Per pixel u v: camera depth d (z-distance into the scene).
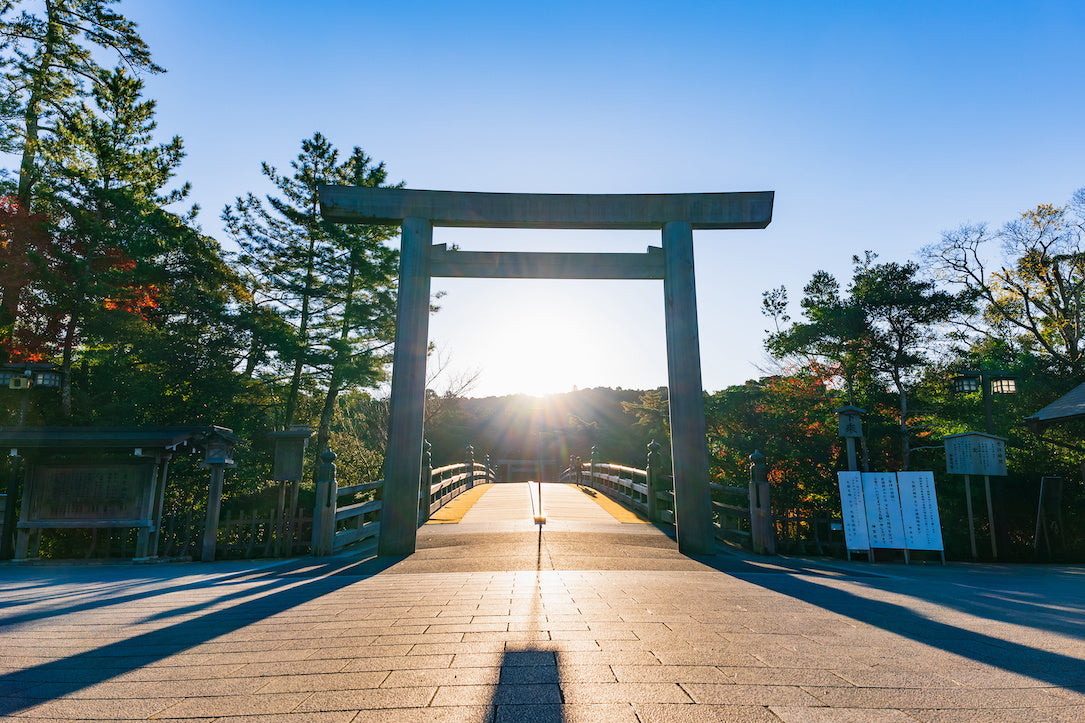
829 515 12.82
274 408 21.33
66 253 15.52
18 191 15.89
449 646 3.23
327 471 9.55
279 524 9.78
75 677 2.76
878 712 2.16
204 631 3.82
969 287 14.27
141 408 16.55
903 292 14.22
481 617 4.10
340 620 4.11
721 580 6.34
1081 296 22.33
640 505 14.60
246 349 19.19
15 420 15.36
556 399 58.09
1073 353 21.16
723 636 3.44
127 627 4.00
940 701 2.28
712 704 2.25
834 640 3.34
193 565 8.96
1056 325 22.39
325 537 9.42
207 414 16.97
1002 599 5.23
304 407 22.67
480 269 10.13
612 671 2.71
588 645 3.22
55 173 16.80
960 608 4.59
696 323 10.01
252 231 21.33
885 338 14.45
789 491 13.59
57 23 18.25
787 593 5.34
